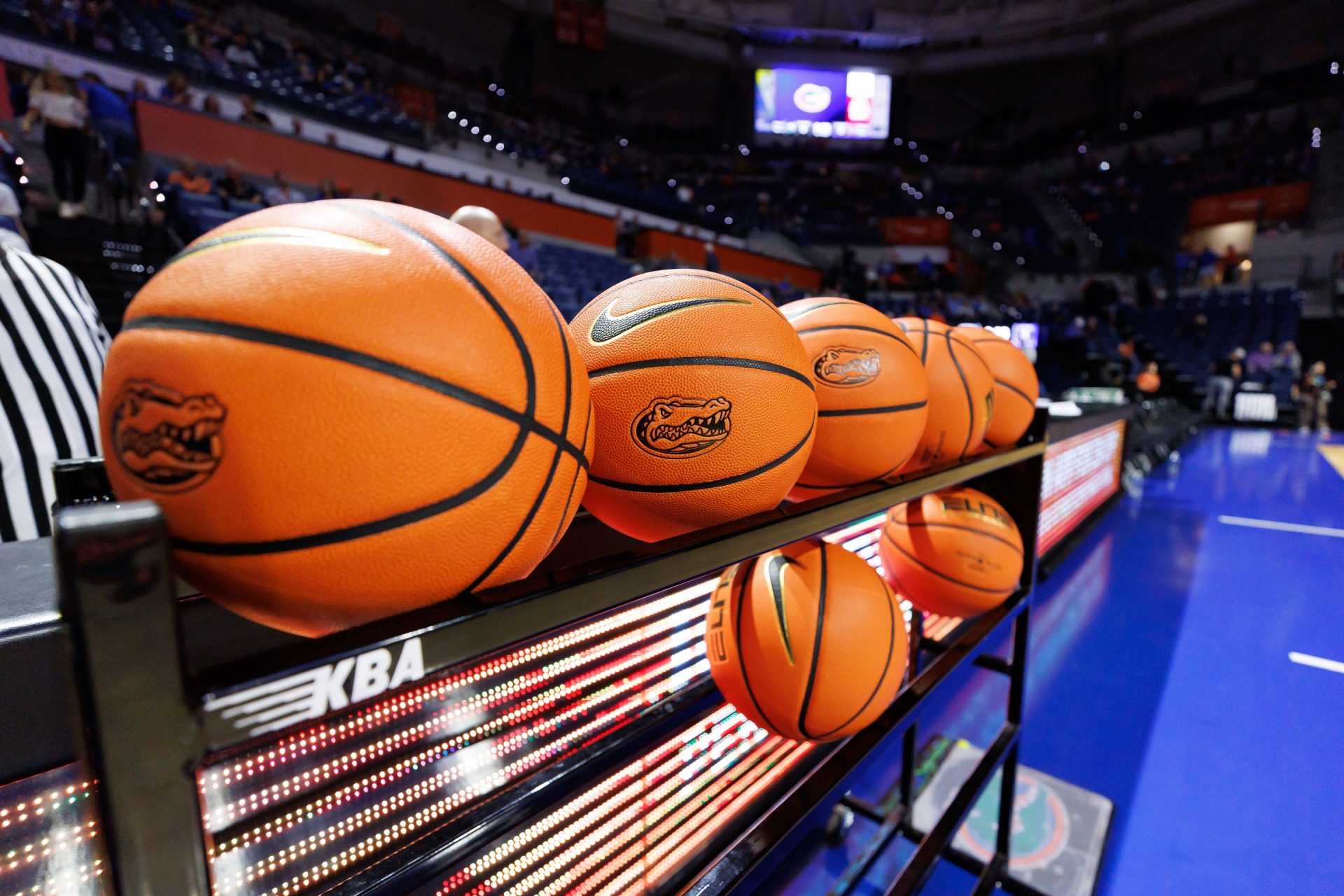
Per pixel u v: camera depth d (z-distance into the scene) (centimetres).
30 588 41
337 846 65
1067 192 1655
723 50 1720
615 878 97
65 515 27
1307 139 1309
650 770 102
